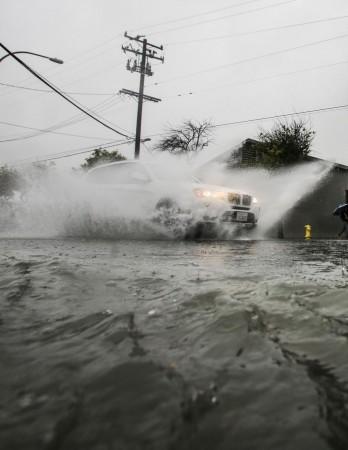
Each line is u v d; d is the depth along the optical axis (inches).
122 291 55.9
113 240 194.9
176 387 24.8
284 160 547.2
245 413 21.5
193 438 19.1
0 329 38.2
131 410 21.8
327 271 79.3
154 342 33.9
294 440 19.0
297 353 30.8
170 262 95.5
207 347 32.5
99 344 33.6
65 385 25.3
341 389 24.5
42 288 57.6
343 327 37.1
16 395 23.9
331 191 657.6
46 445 18.4
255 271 78.7
